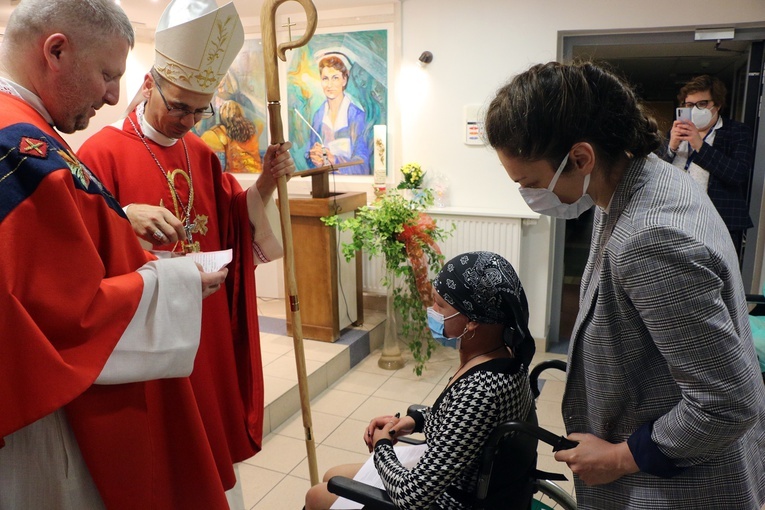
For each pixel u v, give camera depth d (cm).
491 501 133
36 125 108
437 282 140
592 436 104
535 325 396
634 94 97
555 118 92
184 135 172
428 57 384
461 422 127
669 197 91
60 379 102
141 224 142
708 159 318
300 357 194
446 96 389
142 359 117
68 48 110
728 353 85
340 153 421
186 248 172
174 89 156
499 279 132
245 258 191
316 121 423
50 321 103
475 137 386
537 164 97
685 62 404
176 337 121
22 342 99
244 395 194
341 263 377
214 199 187
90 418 115
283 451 276
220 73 160
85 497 120
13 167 101
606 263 96
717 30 342
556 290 407
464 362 142
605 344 99
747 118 355
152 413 133
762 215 361
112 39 114
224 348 181
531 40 365
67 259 104
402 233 340
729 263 89
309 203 357
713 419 86
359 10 395
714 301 85
